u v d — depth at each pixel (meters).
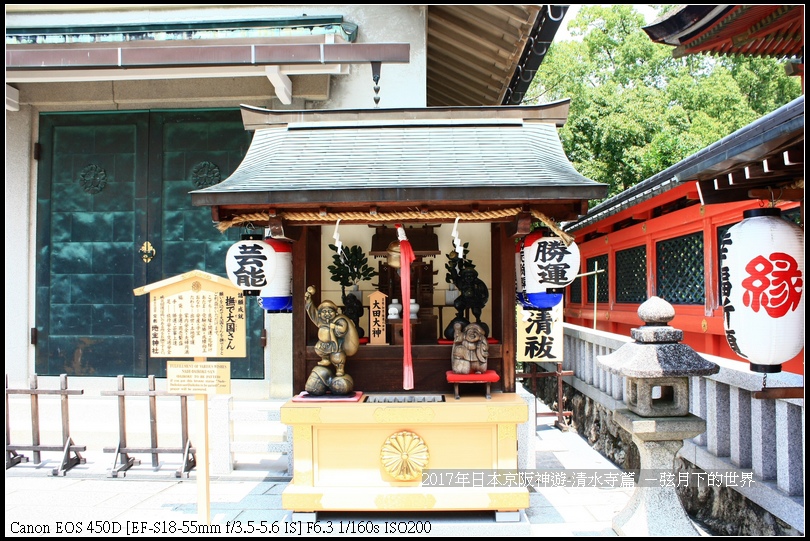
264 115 5.35
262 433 6.76
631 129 17.34
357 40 7.03
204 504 4.44
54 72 6.39
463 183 4.21
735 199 3.88
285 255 4.96
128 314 7.32
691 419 4.08
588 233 13.12
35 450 6.21
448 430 4.66
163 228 7.35
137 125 7.41
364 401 4.84
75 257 7.40
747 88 20.38
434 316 5.38
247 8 7.13
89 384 7.25
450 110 5.22
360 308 5.32
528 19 6.54
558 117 5.23
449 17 7.47
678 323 8.09
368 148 4.93
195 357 4.54
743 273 3.52
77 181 7.44
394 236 5.46
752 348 3.50
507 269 4.99
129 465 6.10
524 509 4.77
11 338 7.31
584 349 8.74
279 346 7.08
